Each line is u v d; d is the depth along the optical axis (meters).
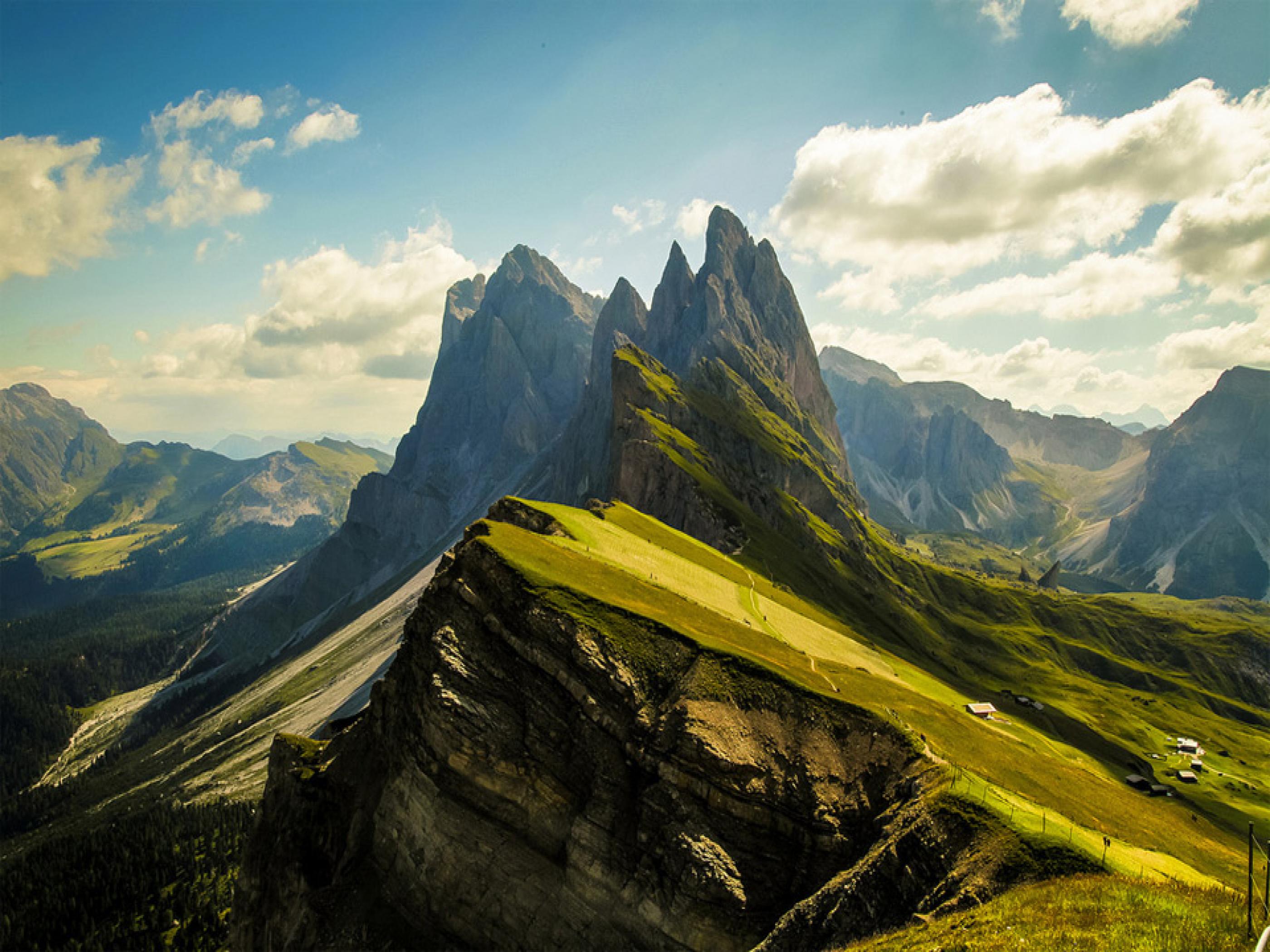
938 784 59.41
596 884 63.69
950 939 37.72
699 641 74.81
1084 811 71.88
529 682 72.88
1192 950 30.00
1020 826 51.72
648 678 71.56
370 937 68.94
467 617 77.50
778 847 62.47
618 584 88.50
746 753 65.62
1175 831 75.94
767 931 57.91
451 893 67.69
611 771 67.88
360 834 77.88
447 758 69.38
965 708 137.00
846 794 64.69
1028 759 81.94
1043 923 35.97
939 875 51.41
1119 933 32.41
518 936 64.81
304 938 72.69
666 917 59.59
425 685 75.50
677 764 64.94
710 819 63.00
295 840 80.25
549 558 87.38
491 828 68.25
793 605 150.62
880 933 50.09
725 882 59.25
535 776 68.38
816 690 72.44
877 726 68.88
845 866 60.31
